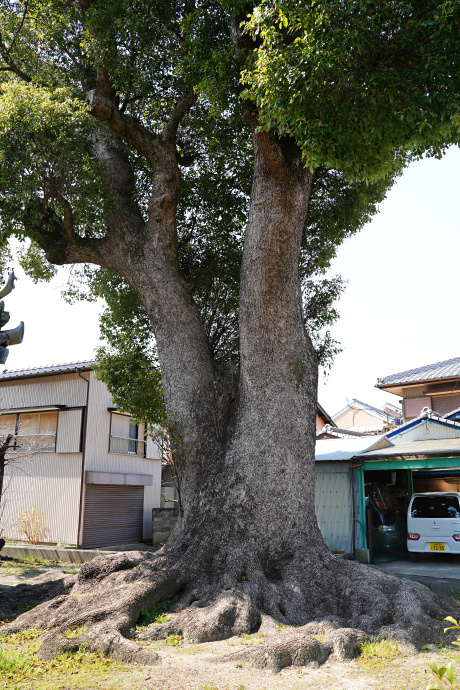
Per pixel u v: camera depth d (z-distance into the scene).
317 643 5.36
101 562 8.34
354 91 6.48
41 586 8.23
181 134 12.25
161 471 21.89
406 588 6.80
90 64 11.61
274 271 8.41
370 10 5.93
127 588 7.09
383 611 6.38
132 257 9.84
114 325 12.24
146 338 12.05
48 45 12.05
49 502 17.42
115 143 10.97
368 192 12.12
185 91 10.65
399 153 8.42
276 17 6.62
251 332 8.55
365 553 12.75
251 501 7.82
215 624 6.12
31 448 16.55
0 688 4.49
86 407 17.52
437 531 12.46
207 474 8.30
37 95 9.00
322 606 6.79
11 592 8.07
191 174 12.49
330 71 6.45
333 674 4.93
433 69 6.00
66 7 11.05
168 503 22.06
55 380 18.36
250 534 7.65
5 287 5.34
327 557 7.71
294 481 8.04
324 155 6.52
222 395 8.87
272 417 8.19
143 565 7.75
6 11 11.33
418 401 20.98
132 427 19.64
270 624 6.22
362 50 6.11
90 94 9.49
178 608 6.93
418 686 4.55
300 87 6.25
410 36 6.11
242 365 8.66
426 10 6.31
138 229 10.06
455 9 5.64
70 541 16.70
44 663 5.25
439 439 14.59
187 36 9.52
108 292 12.38
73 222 10.24
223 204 12.12
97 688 4.54
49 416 18.11
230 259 11.82
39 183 9.10
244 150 11.79
